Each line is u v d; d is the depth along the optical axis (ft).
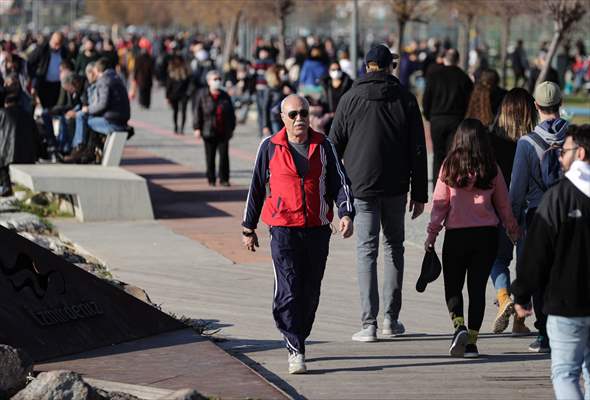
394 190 62.64
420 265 87.92
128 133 123.54
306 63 177.06
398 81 63.00
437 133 118.42
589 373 45.62
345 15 562.25
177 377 53.72
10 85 123.65
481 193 59.47
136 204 110.32
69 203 114.32
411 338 65.05
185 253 92.02
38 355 56.08
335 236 100.63
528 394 53.83
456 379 56.24
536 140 60.34
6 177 120.98
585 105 284.61
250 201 57.06
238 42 390.01
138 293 70.95
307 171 55.77
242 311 71.20
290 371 56.59
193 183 141.08
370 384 55.01
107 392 50.21
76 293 60.13
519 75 310.86
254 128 228.02
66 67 147.23
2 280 57.52
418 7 236.84
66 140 140.87
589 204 42.47
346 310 72.28
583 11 186.29
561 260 42.65
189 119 254.88
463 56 302.86
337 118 63.10
